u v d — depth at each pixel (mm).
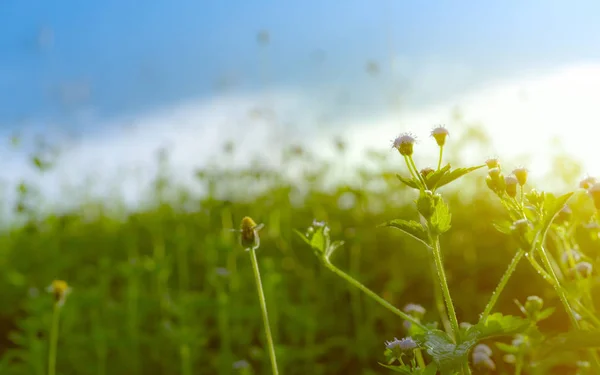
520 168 345
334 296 756
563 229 392
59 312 692
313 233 370
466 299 688
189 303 671
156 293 789
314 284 768
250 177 1018
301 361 644
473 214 836
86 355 687
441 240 785
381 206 899
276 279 675
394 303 719
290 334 685
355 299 704
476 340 318
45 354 681
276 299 697
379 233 834
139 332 731
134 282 734
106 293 806
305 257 838
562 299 327
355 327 702
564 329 601
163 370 672
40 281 901
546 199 337
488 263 736
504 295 687
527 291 684
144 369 678
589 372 374
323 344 680
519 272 712
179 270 854
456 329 324
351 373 627
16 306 858
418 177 338
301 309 666
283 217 902
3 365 660
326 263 364
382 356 635
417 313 415
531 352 427
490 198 860
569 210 388
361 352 634
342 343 650
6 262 952
